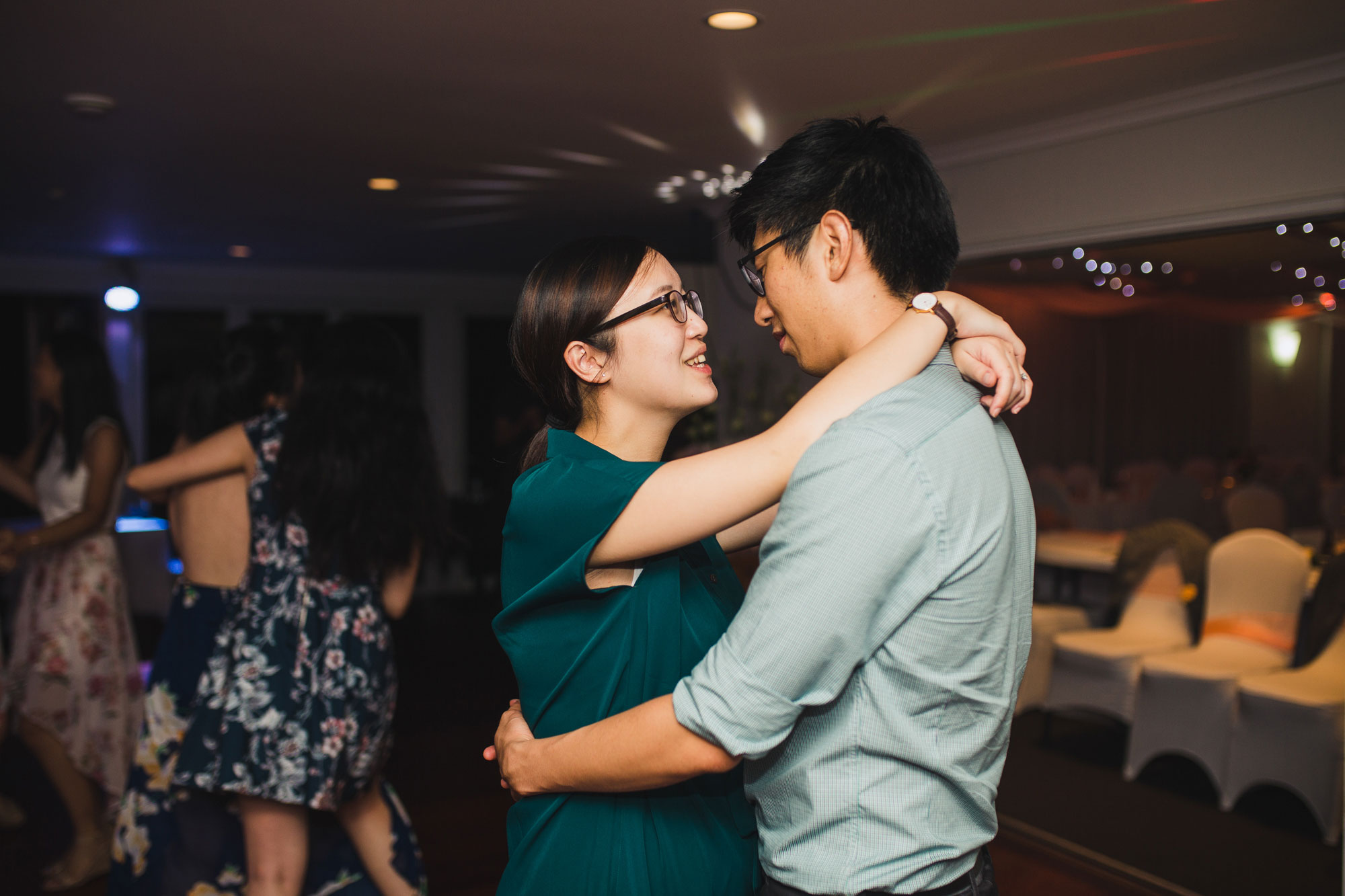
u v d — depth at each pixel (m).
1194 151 3.38
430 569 8.51
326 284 8.82
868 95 3.45
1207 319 7.84
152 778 2.39
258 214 5.98
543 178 4.92
